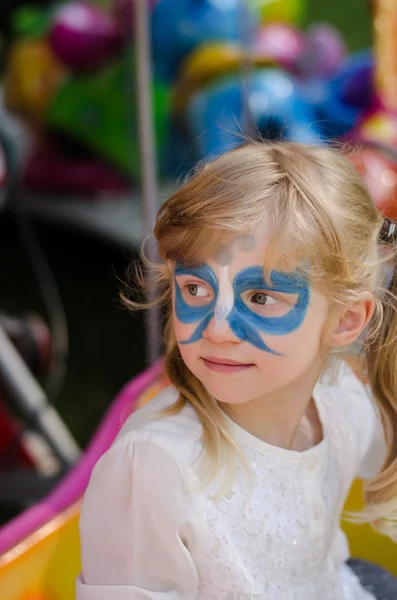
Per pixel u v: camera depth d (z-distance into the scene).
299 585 1.02
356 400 1.13
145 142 1.91
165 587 0.94
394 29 3.54
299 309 0.89
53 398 2.94
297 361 0.90
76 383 3.22
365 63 3.76
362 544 1.38
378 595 1.18
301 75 4.23
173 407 0.98
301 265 0.88
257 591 0.97
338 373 1.11
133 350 3.47
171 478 0.90
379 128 3.61
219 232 0.87
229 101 3.60
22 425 2.35
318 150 0.99
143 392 1.46
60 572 1.27
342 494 1.09
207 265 0.88
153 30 4.04
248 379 0.90
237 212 0.87
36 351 2.45
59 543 1.28
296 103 3.63
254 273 0.87
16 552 1.23
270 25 4.48
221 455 0.94
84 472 1.37
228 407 0.98
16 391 2.17
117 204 4.38
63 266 4.32
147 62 1.89
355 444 1.11
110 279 4.18
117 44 4.28
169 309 1.04
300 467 1.00
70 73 4.39
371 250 0.97
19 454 2.30
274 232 0.87
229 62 3.84
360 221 0.94
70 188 4.44
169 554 0.92
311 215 0.89
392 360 1.05
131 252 3.94
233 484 0.94
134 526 0.92
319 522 1.03
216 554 0.93
